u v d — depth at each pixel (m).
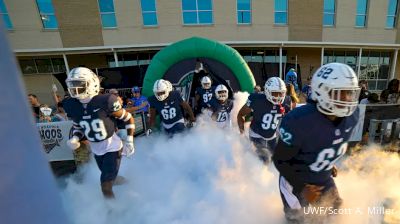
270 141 3.11
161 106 3.68
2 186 0.46
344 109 1.34
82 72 2.22
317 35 10.73
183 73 5.69
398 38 11.38
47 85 10.51
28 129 0.48
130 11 9.93
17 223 0.48
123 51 9.98
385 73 11.98
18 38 9.84
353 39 11.06
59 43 10.01
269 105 2.93
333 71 1.34
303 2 10.34
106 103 2.36
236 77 5.72
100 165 2.55
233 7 10.09
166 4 9.95
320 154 1.51
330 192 1.75
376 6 10.93
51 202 0.54
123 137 3.91
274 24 10.41
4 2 9.55
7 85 0.44
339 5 10.66
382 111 3.77
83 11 9.84
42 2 9.76
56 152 3.75
